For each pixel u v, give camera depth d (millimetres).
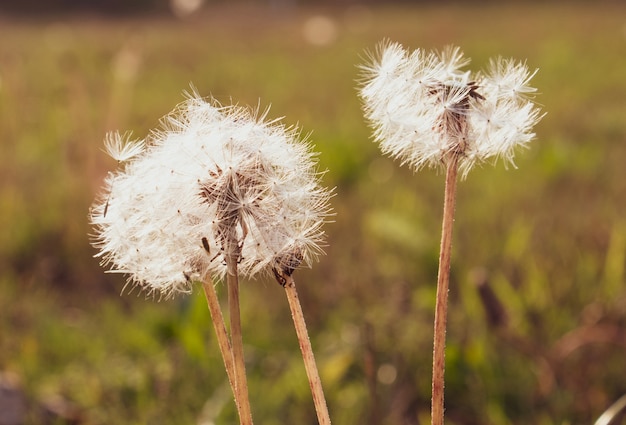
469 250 5098
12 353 4207
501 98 1666
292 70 14812
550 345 4059
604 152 7598
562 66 13750
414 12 30375
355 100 11078
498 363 3826
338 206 6074
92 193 5781
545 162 6684
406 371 3730
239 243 1614
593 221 5590
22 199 6125
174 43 20000
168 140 1684
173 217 1610
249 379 3715
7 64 8133
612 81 12219
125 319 4566
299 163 1650
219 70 14742
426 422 3486
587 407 3574
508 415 3615
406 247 5062
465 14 28094
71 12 32188
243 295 4609
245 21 28297
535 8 28953
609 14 24750
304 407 3607
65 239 5562
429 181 6805
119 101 7148
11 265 5449
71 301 4973
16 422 3457
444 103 1617
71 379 3934
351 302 4594
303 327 1633
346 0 34219
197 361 3789
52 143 7723
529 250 5070
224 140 1636
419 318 4254
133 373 3938
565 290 4539
